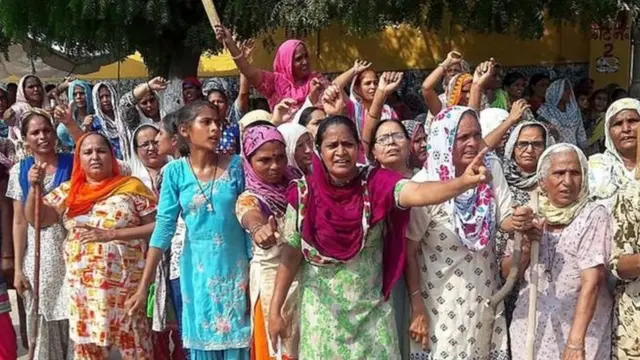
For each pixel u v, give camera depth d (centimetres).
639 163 380
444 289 380
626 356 373
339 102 496
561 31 1114
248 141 421
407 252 385
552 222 375
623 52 1068
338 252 357
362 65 562
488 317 383
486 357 387
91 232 466
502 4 827
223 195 429
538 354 375
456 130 377
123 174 527
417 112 1177
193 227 430
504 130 436
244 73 594
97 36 969
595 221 365
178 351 548
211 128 428
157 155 557
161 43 1023
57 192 514
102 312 475
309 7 840
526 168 433
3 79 1352
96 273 478
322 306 365
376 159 429
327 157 354
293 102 532
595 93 984
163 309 500
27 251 545
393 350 369
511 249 404
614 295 384
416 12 866
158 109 732
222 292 429
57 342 549
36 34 1002
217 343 426
